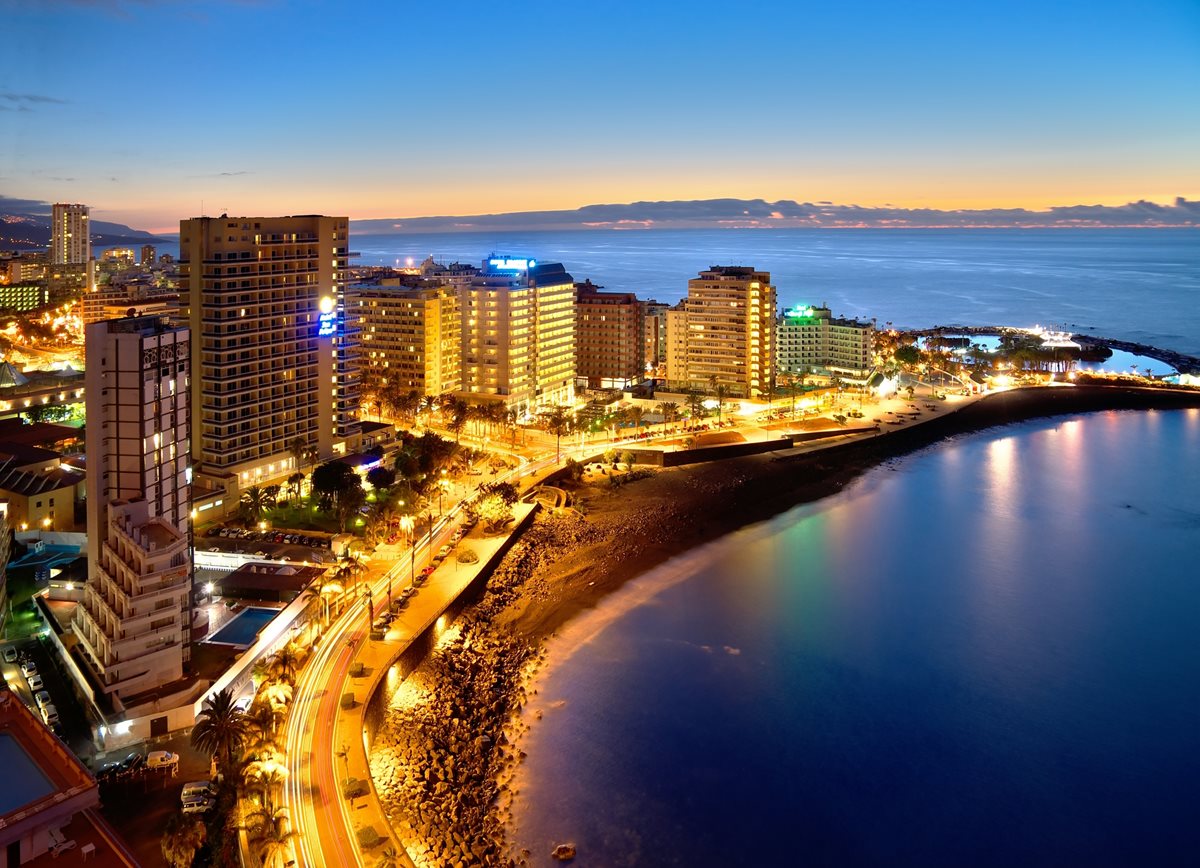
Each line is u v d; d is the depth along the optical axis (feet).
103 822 238.68
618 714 417.69
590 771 372.17
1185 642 501.97
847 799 359.66
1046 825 345.72
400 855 293.23
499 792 356.38
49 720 369.71
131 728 351.67
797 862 323.57
